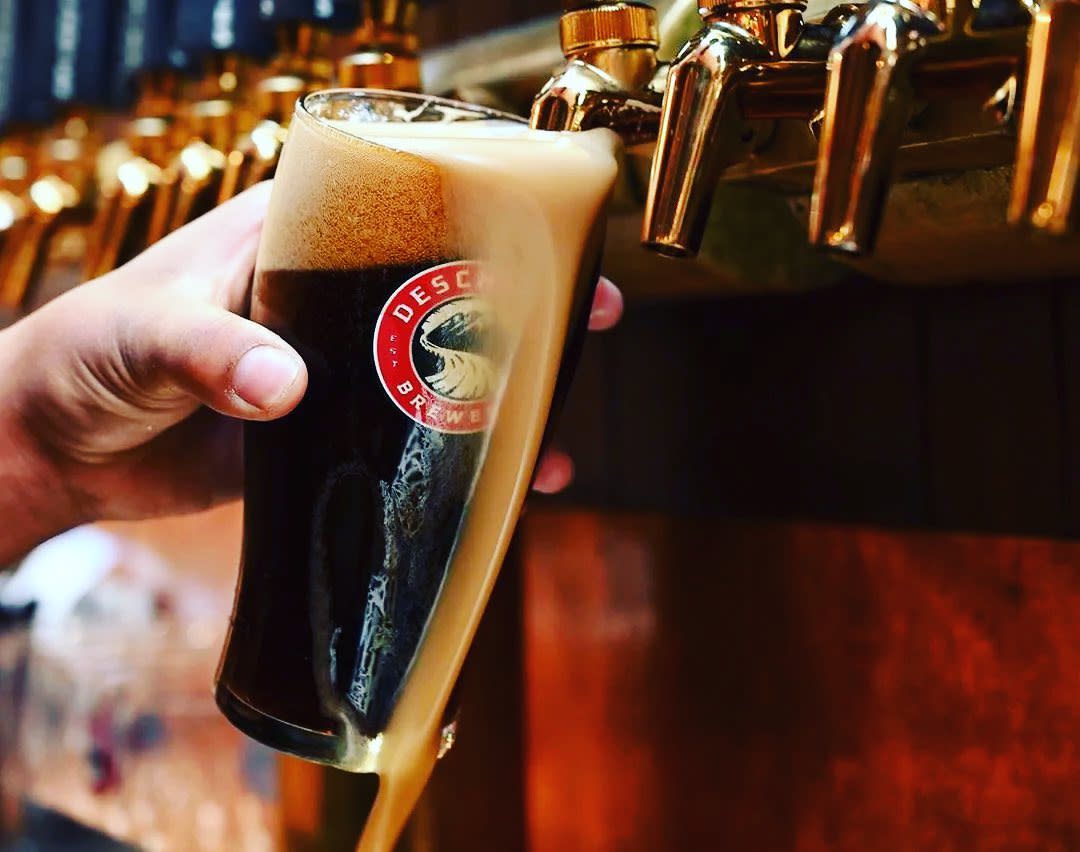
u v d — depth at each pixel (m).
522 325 0.37
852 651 0.58
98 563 1.08
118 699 0.93
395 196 0.37
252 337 0.39
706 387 0.65
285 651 0.39
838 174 0.32
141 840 0.88
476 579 0.39
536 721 0.74
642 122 0.39
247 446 0.41
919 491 0.57
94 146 0.83
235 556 0.99
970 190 0.43
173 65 0.69
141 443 0.54
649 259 0.54
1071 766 0.52
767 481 0.62
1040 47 0.30
